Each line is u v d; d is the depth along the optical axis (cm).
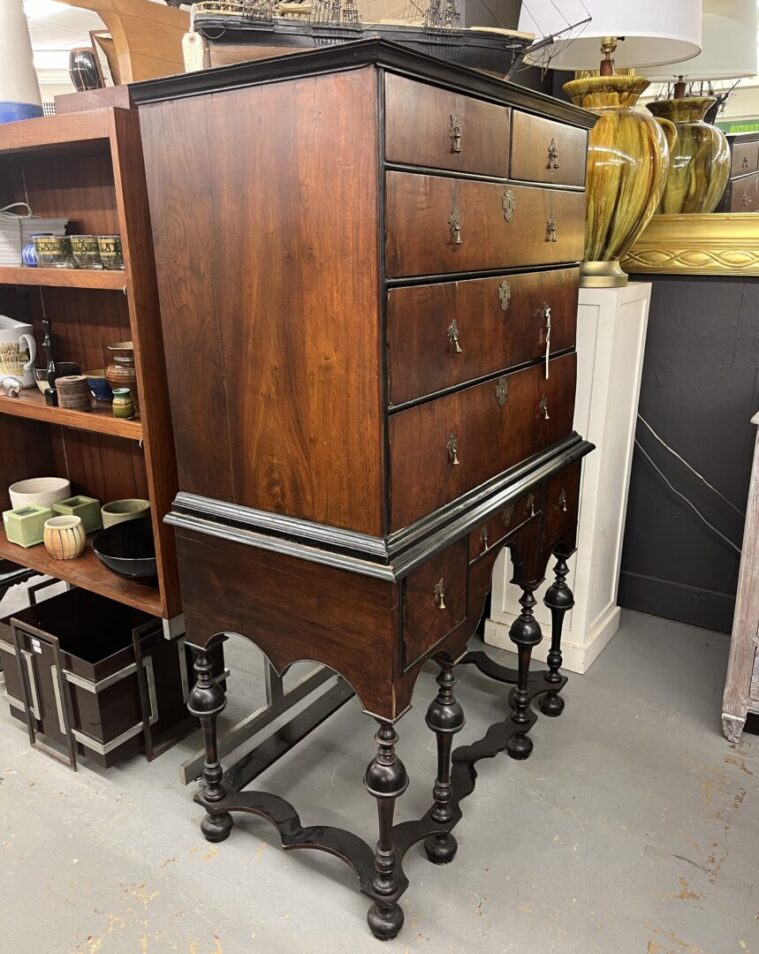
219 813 152
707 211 210
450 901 139
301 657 127
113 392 153
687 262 208
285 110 103
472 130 116
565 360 164
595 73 206
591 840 153
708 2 202
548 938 132
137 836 154
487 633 226
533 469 152
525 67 183
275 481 122
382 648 115
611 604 227
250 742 186
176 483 147
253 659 221
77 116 133
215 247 117
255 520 125
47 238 155
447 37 116
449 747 140
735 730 180
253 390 120
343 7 116
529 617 170
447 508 126
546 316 149
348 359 107
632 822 158
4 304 192
